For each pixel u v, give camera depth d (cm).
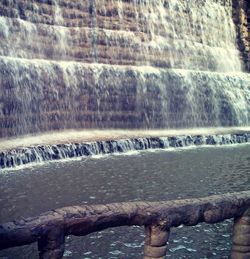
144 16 3519
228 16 4400
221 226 1141
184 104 3484
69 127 2812
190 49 3872
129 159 2191
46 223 509
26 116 2550
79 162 2077
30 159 2036
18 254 934
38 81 2650
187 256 965
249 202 664
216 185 1611
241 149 2689
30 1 2866
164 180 1677
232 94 3881
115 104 3078
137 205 581
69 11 3092
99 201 1356
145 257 601
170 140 2709
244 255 671
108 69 3077
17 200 1347
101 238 1044
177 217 602
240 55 4459
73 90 2853
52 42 2972
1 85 2423
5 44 2675
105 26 3275
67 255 952
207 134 3075
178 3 3841
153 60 3541
